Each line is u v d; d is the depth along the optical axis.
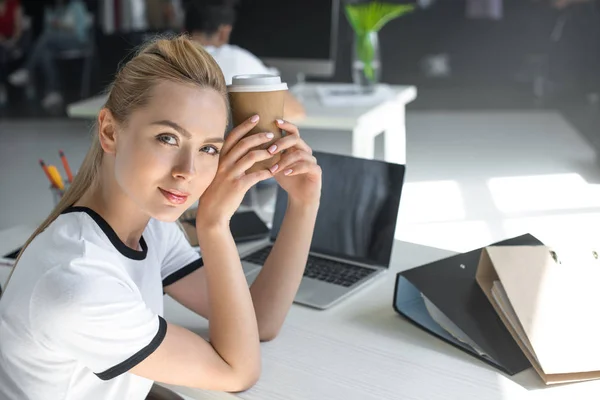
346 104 3.17
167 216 1.05
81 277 0.99
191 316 1.41
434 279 1.34
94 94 7.43
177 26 6.83
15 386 1.06
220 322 1.16
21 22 7.84
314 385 1.16
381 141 5.59
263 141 1.16
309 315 1.40
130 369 1.05
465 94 7.72
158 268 1.22
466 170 4.79
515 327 1.22
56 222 1.08
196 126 1.02
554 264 1.27
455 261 1.38
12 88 7.83
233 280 1.17
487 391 1.14
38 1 8.02
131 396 1.15
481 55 8.28
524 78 8.11
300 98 3.30
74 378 1.06
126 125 1.04
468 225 3.74
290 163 1.22
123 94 1.04
